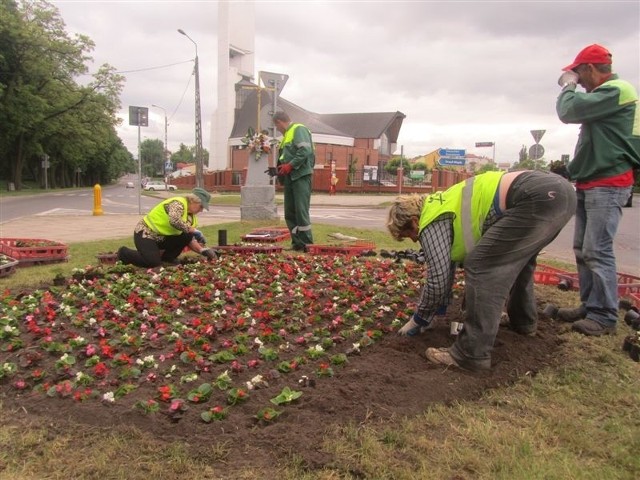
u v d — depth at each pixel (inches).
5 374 138.0
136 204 1240.8
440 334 169.6
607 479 98.0
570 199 138.8
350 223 669.9
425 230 150.5
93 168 3986.2
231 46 3068.4
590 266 179.6
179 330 171.3
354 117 3154.5
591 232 177.8
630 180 175.5
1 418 118.6
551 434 113.6
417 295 222.7
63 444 107.7
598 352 160.4
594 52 176.4
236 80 3061.0
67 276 259.6
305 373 140.1
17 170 2057.1
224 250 341.7
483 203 144.3
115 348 155.5
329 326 176.9
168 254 299.0
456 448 107.1
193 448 105.6
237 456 103.3
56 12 1891.0
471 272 141.9
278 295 220.1
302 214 364.5
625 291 236.1
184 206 290.7
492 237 139.6
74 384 132.3
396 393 127.4
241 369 140.8
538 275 264.1
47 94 1956.2
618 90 168.7
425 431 113.5
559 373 145.3
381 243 423.8
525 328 173.9
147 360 143.6
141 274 259.3
